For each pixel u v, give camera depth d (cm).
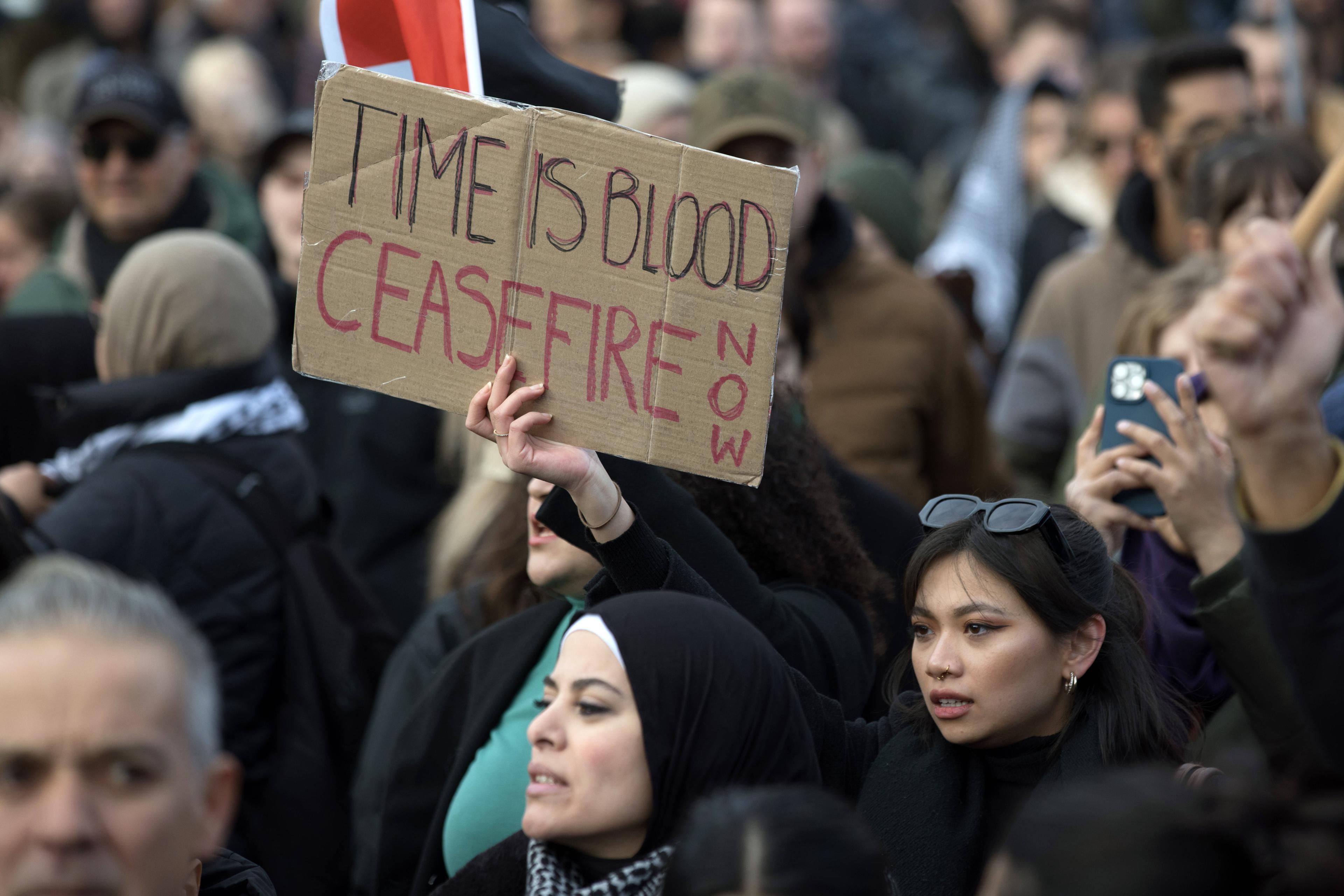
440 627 1249
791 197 852
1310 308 722
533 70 1027
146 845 581
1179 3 3216
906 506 1281
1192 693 1063
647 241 844
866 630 1073
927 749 904
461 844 1036
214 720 628
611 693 764
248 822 1272
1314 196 748
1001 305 2452
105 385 1334
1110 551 1077
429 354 839
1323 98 2289
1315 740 748
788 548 1051
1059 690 889
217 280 1373
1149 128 1823
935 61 3650
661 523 934
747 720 763
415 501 1809
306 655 1296
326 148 833
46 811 570
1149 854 521
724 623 783
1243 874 525
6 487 1340
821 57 3509
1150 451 1053
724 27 3428
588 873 786
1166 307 1280
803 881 613
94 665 582
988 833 873
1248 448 729
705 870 625
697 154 845
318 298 830
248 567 1286
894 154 3547
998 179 2556
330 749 1291
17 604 600
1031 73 3081
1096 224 2234
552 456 841
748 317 851
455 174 841
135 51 3497
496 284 841
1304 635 727
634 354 844
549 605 1111
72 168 2789
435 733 1116
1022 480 1822
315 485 1399
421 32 984
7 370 1627
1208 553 1034
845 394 1695
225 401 1354
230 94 2894
